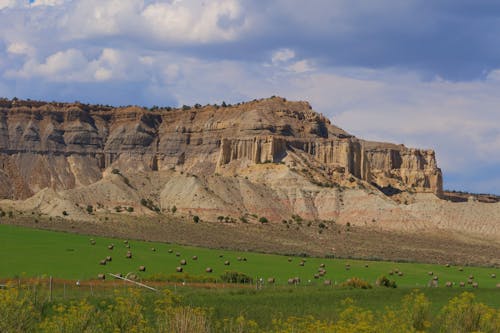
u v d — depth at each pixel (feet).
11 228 579.89
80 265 386.93
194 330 146.00
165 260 446.19
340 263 507.30
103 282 303.07
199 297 254.47
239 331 154.71
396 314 177.88
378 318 190.49
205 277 347.56
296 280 357.61
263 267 443.73
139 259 440.04
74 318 144.97
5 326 141.38
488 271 525.75
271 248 653.71
